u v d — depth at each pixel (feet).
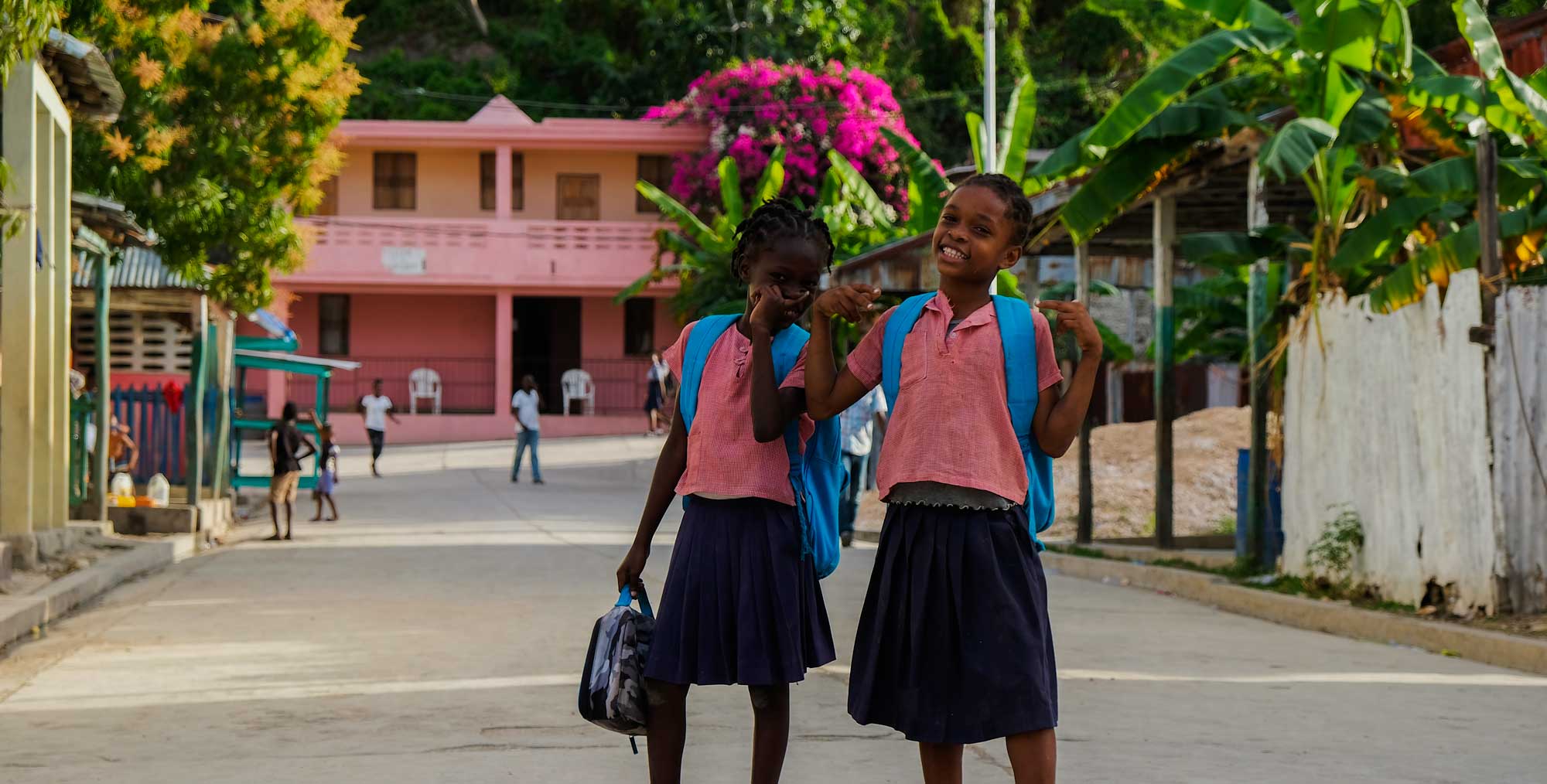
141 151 52.49
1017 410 12.61
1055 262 80.84
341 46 59.16
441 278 120.26
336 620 31.07
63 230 41.37
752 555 13.65
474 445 113.80
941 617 12.41
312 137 58.75
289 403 54.44
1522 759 18.28
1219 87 38.55
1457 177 34.42
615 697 13.83
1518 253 33.19
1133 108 35.81
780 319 13.69
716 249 86.38
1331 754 18.45
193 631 29.66
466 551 46.93
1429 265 30.91
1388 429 32.22
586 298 127.13
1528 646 25.77
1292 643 29.09
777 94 115.85
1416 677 24.91
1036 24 147.23
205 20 60.08
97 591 36.11
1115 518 55.01
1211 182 45.52
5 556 34.27
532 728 19.94
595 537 52.60
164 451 61.21
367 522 60.54
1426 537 30.78
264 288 57.77
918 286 64.80
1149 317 89.86
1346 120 35.58
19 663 25.75
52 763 17.92
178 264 55.62
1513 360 28.91
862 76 115.85
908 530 12.62
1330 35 34.45
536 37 147.23
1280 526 38.22
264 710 21.35
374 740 19.19
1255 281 39.58
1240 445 63.98
